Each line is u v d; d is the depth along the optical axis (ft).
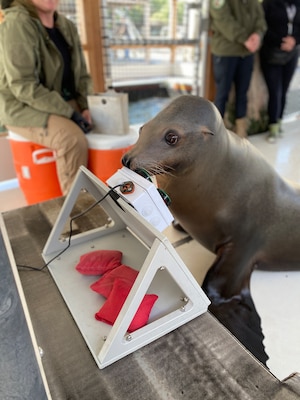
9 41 5.88
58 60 6.69
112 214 3.70
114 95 6.60
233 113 11.78
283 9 10.30
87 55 8.96
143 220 2.41
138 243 3.67
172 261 2.36
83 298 2.95
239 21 9.62
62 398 2.21
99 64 9.21
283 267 4.34
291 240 4.07
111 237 3.79
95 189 3.44
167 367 2.39
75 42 7.18
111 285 2.92
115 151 6.41
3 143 8.15
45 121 6.28
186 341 2.59
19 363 1.73
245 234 3.93
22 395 1.72
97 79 9.35
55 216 4.51
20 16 5.91
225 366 2.40
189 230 4.14
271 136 11.55
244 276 4.01
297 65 12.19
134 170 3.10
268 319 3.69
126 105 6.66
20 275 3.30
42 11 6.42
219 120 3.42
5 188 8.50
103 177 6.64
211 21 10.21
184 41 10.90
